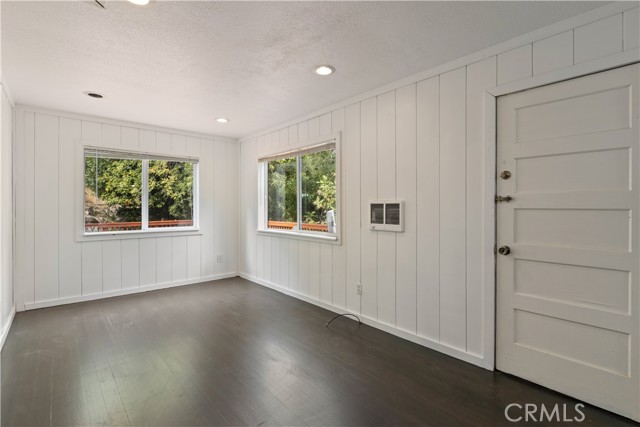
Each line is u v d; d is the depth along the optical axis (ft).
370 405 6.35
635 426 5.71
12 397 6.53
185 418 5.95
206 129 15.19
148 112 12.42
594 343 6.23
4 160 9.42
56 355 8.35
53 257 12.27
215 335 9.70
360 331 10.03
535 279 6.95
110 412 6.10
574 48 6.31
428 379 7.27
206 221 16.31
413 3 5.84
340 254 11.48
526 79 6.91
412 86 9.07
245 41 7.14
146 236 14.48
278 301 13.12
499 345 7.50
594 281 6.23
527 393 6.72
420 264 9.00
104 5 5.80
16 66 8.33
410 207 9.21
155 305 12.53
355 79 9.32
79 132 12.72
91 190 13.25
